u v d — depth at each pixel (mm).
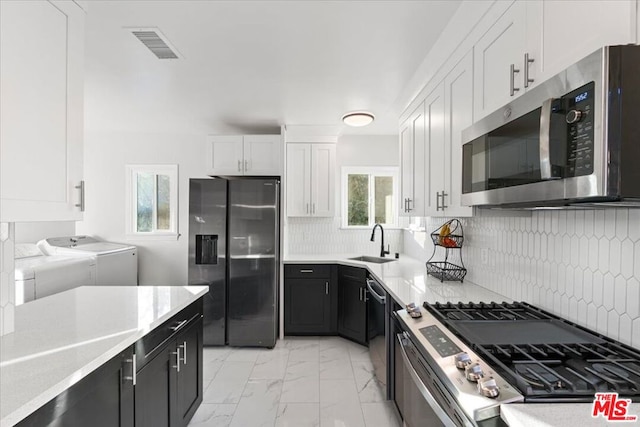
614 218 1134
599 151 721
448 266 2623
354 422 2021
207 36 1810
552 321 1342
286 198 3742
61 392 956
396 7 1534
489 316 1438
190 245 3246
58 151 1188
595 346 1072
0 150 975
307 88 2555
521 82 1170
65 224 4023
